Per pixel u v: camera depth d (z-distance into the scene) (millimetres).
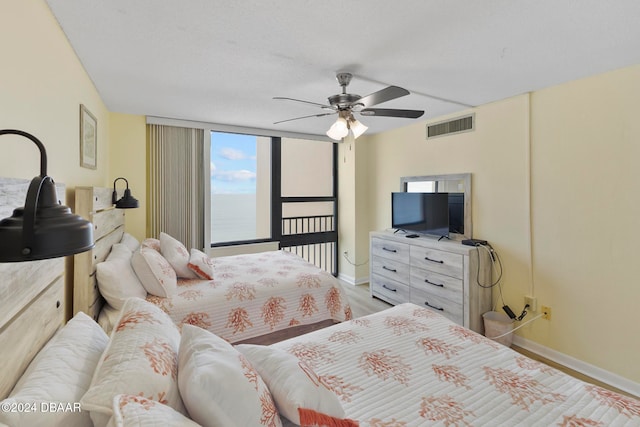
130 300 1279
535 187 2771
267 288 2404
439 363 1427
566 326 2580
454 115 3490
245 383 939
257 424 897
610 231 2324
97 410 745
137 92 2781
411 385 1272
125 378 827
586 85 2436
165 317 1276
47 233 630
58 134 1703
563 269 2596
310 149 5070
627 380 2250
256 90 2752
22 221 631
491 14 1614
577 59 2131
